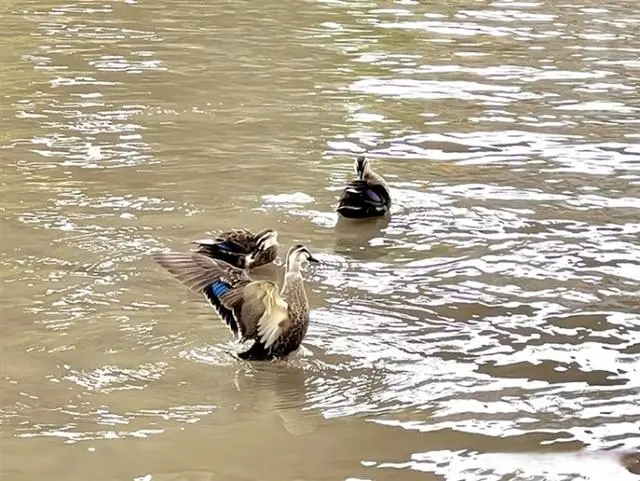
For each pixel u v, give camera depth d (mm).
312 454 5965
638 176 11219
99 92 14133
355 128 12844
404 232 9547
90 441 6051
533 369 6996
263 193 10508
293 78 15242
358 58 16656
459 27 19344
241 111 13461
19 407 6410
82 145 11844
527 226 9680
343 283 8367
